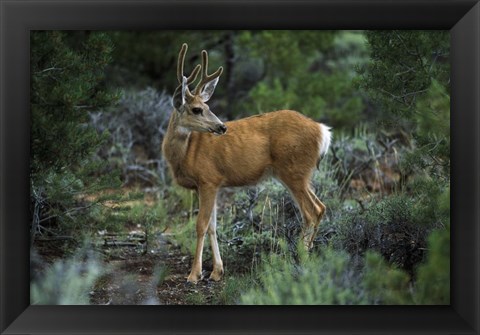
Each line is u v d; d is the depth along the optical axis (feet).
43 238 43.93
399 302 34.47
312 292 35.37
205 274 44.27
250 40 78.07
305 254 38.93
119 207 46.14
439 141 40.86
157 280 41.42
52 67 43.45
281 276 37.42
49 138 42.55
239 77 83.46
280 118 45.29
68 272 38.96
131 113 67.15
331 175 55.88
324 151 45.80
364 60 81.92
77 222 44.45
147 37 76.64
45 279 38.19
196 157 43.75
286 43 76.84
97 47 44.52
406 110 44.83
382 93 45.91
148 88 70.90
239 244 45.93
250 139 44.65
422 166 41.96
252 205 48.75
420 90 44.50
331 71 89.04
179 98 42.27
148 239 48.32
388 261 39.32
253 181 45.39
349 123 73.46
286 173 44.98
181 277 43.55
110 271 42.98
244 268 44.39
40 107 42.60
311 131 45.11
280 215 48.57
